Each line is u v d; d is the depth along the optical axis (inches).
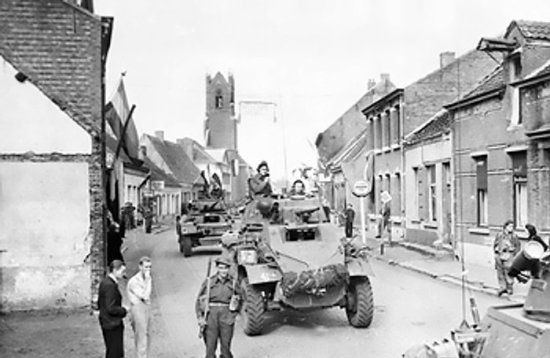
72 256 543.8
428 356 217.6
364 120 1994.3
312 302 467.2
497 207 754.8
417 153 1037.8
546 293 217.9
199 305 364.5
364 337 452.4
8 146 539.2
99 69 551.5
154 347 435.8
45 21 546.6
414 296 611.5
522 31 701.9
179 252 1082.1
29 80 542.3
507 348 214.4
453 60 1198.9
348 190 1520.7
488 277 696.4
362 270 470.0
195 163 3467.0
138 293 372.2
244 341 450.9
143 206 1836.9
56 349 414.9
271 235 510.9
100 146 550.9
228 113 4205.2
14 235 538.6
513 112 724.0
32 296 538.9
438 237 945.5
